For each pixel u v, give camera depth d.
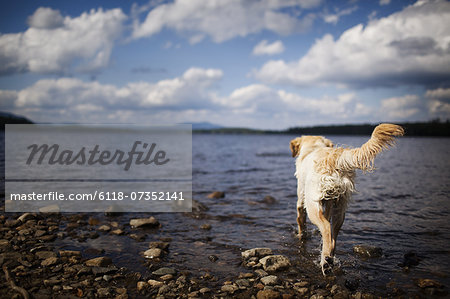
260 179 4.93
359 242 2.23
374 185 4.33
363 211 2.94
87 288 1.64
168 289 1.64
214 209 3.07
